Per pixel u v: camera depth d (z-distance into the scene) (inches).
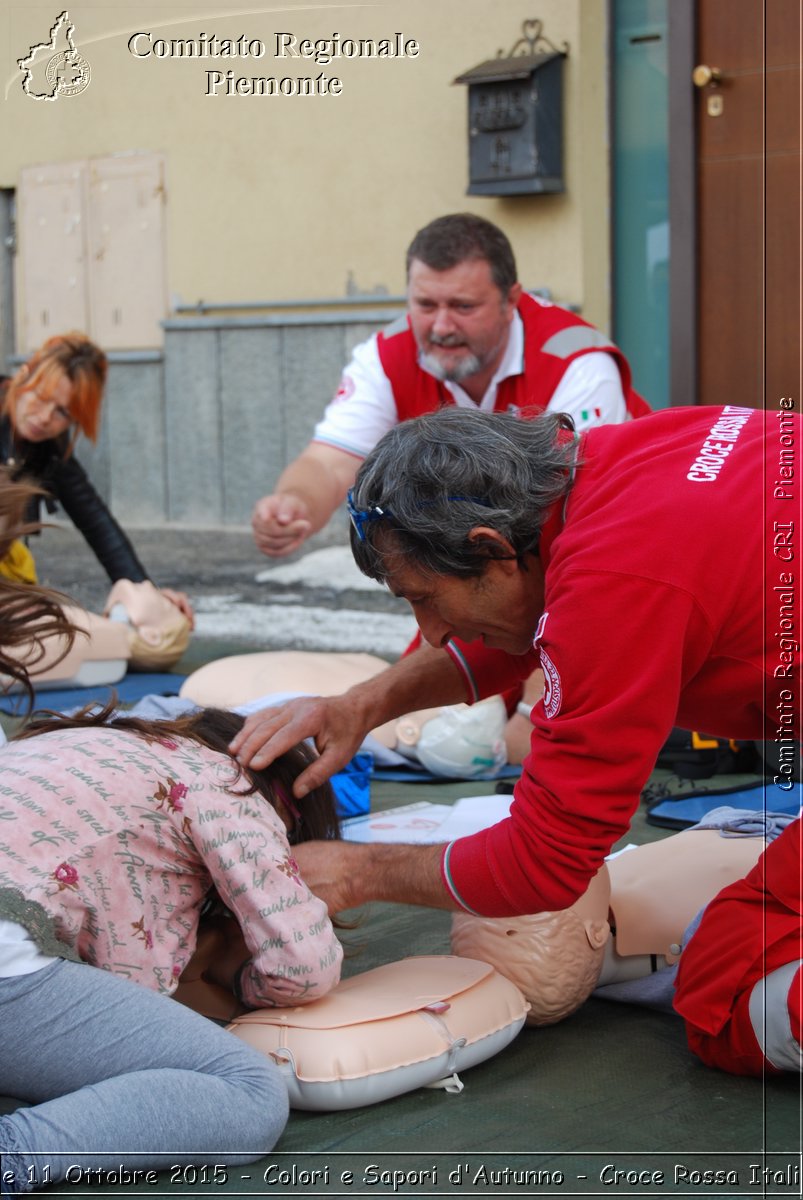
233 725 80.5
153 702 129.8
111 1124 64.1
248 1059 68.4
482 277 129.9
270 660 143.7
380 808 123.6
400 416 141.2
